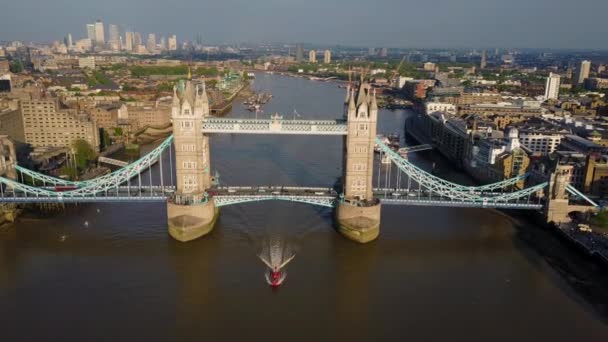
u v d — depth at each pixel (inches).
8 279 4968.0
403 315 4468.5
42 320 4298.7
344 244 5846.5
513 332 4244.6
